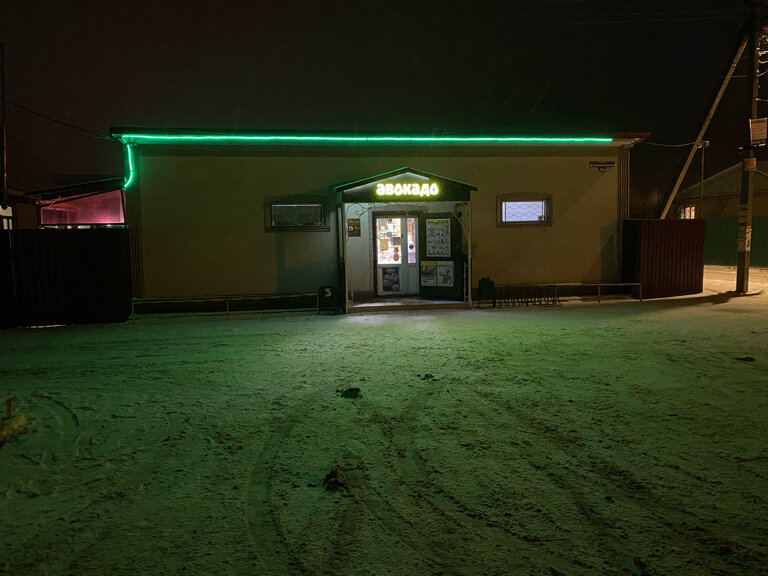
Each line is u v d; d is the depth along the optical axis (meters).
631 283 13.97
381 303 13.42
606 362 7.33
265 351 8.59
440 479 3.92
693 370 6.82
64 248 11.92
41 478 4.11
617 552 2.96
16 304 11.79
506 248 14.01
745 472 3.92
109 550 3.10
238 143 12.82
